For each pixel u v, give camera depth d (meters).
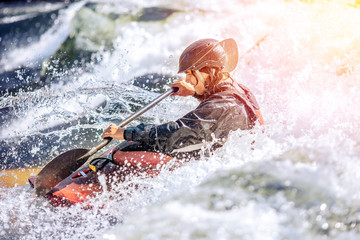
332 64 11.47
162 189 6.78
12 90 14.47
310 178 6.46
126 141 7.67
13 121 10.57
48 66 16.77
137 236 5.91
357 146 7.27
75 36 20.25
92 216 6.64
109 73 15.22
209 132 6.87
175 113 10.46
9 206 6.92
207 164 7.02
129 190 6.91
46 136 9.99
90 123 10.46
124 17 21.28
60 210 6.75
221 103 6.93
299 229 5.54
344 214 5.76
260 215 5.83
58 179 7.14
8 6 29.23
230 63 8.26
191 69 7.13
